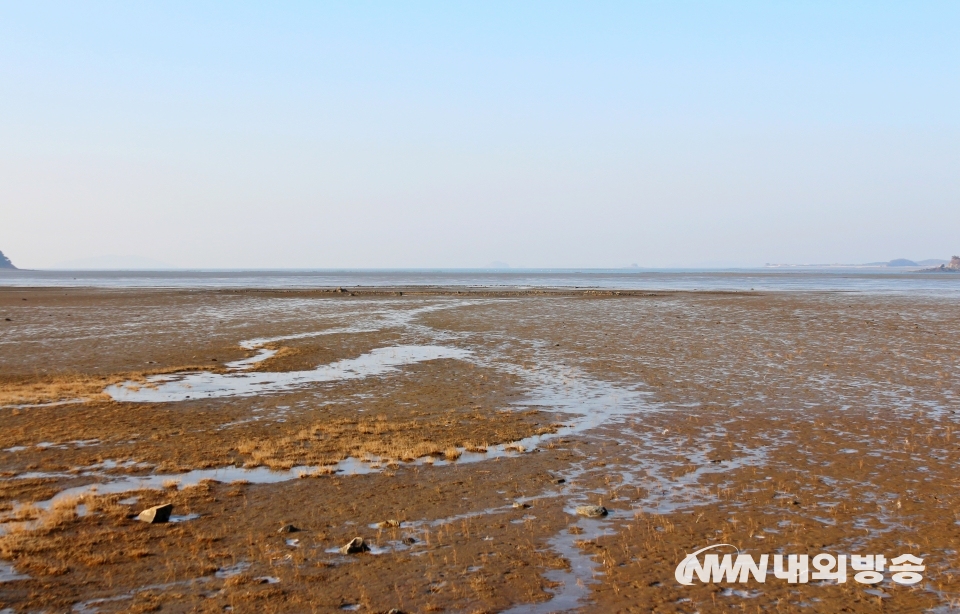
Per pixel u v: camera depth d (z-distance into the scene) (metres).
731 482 16.02
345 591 10.77
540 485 15.91
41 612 10.12
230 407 24.44
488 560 11.86
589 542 12.55
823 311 65.75
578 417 22.98
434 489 15.67
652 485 15.86
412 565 11.69
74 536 12.89
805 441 19.64
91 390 27.05
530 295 94.81
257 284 147.88
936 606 10.20
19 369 32.31
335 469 17.28
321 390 27.58
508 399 25.91
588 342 42.09
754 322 54.62
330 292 100.44
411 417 23.06
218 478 16.56
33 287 124.50
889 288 131.38
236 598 10.52
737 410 23.78
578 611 10.18
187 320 55.78
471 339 43.69
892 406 24.11
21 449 18.95
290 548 12.41
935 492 15.08
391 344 41.31
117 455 18.36
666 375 30.72
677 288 128.75
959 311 65.56
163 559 11.94
